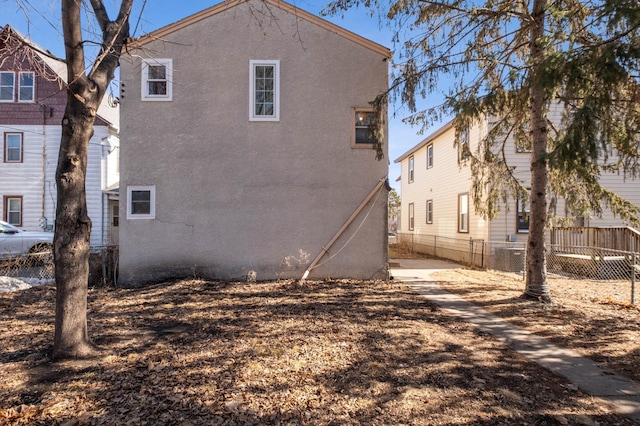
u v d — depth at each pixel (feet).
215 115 30.53
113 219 54.03
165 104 30.32
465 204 48.75
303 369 13.02
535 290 24.36
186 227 30.22
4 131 49.78
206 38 30.53
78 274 14.15
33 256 31.40
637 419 10.29
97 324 18.45
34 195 49.78
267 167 30.68
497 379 12.61
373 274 31.01
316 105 30.89
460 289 28.43
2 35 15.87
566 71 15.47
